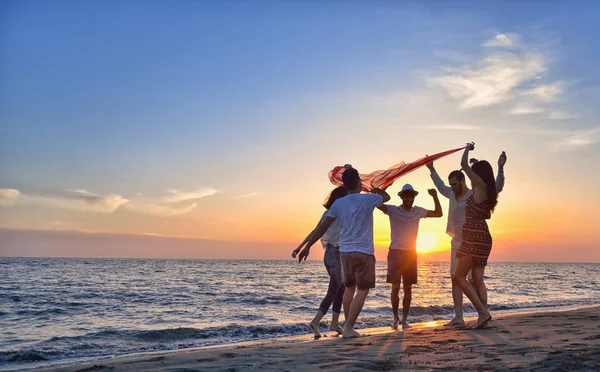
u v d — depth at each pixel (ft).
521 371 11.45
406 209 25.32
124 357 24.03
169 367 14.90
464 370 12.03
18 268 217.15
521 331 19.88
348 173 20.61
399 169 24.18
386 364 13.52
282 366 14.16
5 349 28.63
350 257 20.31
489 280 141.18
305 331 32.89
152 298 70.13
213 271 211.82
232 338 30.76
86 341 32.09
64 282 114.73
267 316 47.34
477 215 20.44
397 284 25.93
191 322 43.45
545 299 69.46
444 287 95.30
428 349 15.80
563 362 12.14
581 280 151.53
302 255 21.27
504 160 22.17
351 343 18.69
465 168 19.94
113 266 271.90
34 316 49.60
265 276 162.40
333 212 20.57
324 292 82.79
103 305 60.39
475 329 20.89
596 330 20.06
